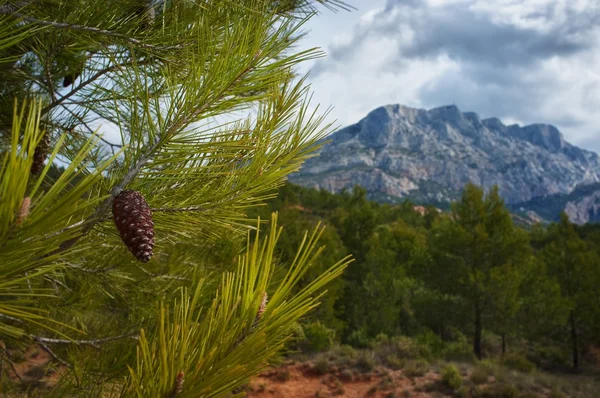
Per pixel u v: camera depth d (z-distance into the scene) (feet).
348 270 84.53
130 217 3.59
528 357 81.41
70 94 6.79
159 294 9.16
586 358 84.58
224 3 5.54
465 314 67.62
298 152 4.55
